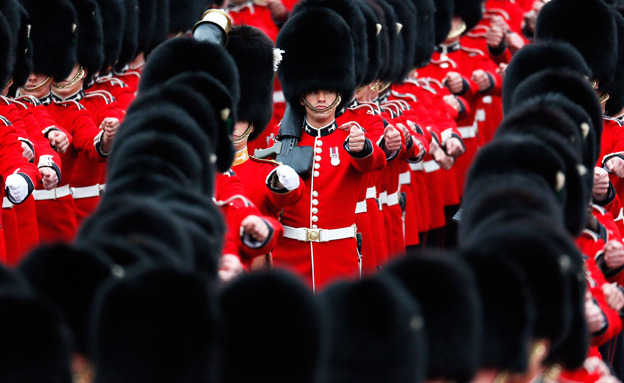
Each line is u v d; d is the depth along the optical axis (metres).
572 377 20.81
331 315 14.78
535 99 24.09
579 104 24.92
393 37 37.78
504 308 15.84
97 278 15.02
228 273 20.98
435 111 41.56
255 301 14.34
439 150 39.50
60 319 13.98
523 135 21.19
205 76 22.95
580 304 17.52
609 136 32.94
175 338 14.05
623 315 24.88
